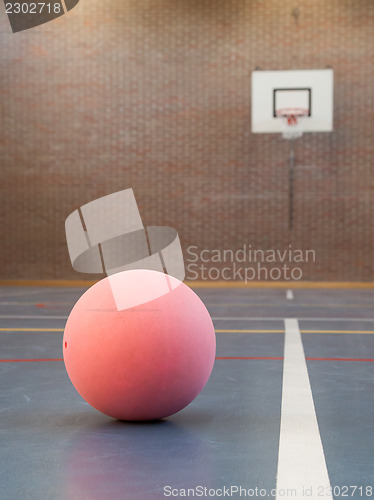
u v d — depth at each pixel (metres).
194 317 4.02
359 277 18.12
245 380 5.54
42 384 5.38
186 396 4.01
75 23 18.59
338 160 18.12
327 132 18.11
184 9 18.36
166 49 18.44
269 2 18.17
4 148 18.83
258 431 3.91
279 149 18.23
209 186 18.42
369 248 18.14
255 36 18.22
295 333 8.65
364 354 6.95
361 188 18.12
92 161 18.64
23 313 11.16
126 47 18.52
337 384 5.38
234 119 18.33
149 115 18.52
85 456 3.37
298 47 18.12
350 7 17.98
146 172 18.53
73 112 18.67
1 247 18.86
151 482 2.96
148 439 3.70
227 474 3.08
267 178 18.30
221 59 18.33
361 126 18.06
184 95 18.42
